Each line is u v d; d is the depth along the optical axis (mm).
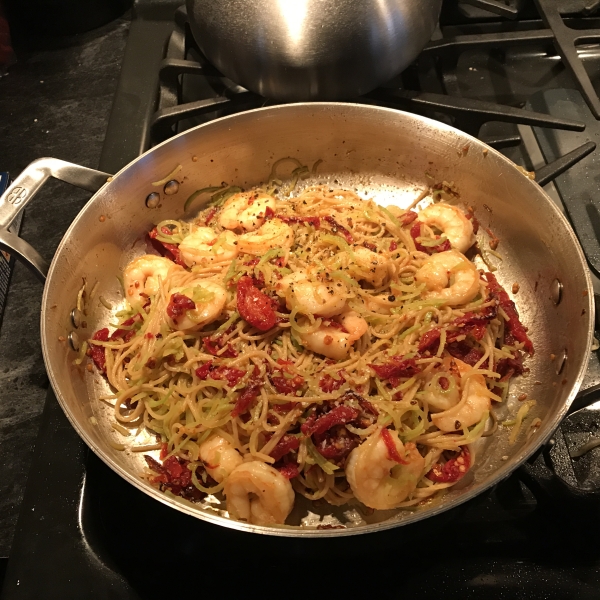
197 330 445
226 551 382
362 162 525
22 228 562
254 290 443
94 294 466
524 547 371
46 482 403
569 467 394
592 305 385
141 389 443
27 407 471
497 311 453
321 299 414
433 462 407
